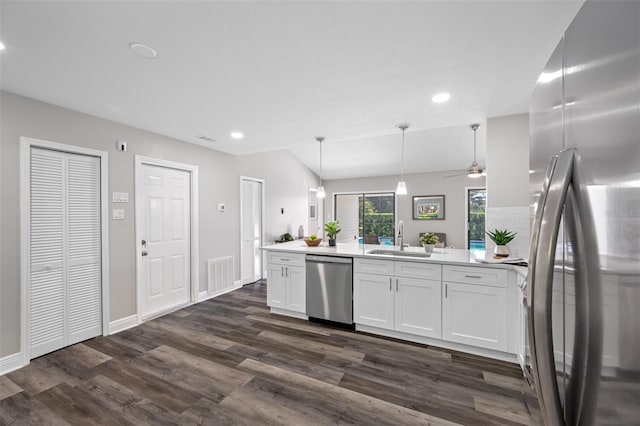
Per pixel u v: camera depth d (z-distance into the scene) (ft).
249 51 5.86
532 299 2.15
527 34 5.32
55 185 8.61
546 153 2.61
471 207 21.02
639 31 1.36
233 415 5.94
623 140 1.47
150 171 11.48
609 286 1.57
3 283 7.53
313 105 8.72
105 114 9.36
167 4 4.50
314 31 5.24
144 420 5.81
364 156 20.45
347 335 9.71
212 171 14.25
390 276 9.36
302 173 22.50
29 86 7.32
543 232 2.07
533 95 3.03
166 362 8.00
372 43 5.62
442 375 7.30
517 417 5.83
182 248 12.80
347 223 25.45
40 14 4.69
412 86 7.48
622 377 1.47
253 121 10.19
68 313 8.90
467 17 4.87
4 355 7.52
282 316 11.59
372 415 5.91
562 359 2.10
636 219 1.39
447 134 16.43
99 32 5.20
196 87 7.46
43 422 5.78
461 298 8.37
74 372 7.50
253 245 17.40
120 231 10.21
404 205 22.76
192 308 12.55
